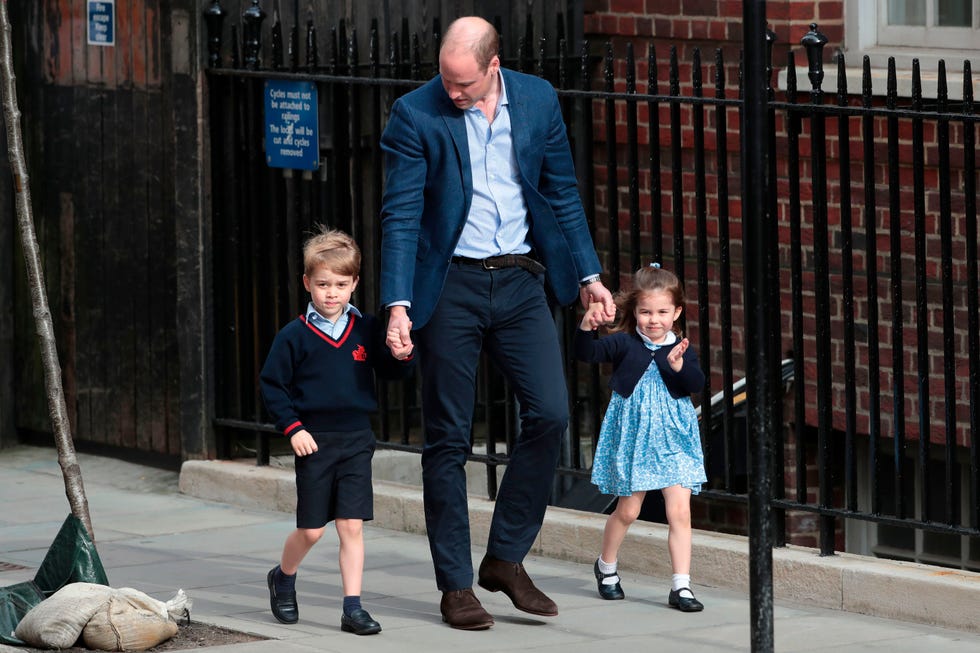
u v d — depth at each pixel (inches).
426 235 902.4
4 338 1537.9
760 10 742.5
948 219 949.2
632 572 1069.1
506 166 904.3
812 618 946.1
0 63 936.3
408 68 1401.3
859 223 1248.8
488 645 875.4
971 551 1246.3
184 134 1336.1
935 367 1203.9
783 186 1294.3
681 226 1094.4
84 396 1494.8
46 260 1509.6
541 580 1052.5
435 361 906.7
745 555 1015.0
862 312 1250.0
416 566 1094.4
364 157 1395.2
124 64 1424.7
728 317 1069.1
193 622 927.7
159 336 1419.8
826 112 995.9
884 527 1305.4
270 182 1346.0
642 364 975.6
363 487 909.8
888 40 1263.5
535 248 924.6
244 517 1268.5
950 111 1114.7
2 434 1539.1
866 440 1291.8
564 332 1158.3
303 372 904.9
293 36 1301.7
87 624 860.0
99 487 1391.5
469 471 1392.7
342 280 900.0
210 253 1348.4
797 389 1029.2
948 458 955.3
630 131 1112.8
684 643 881.5
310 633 901.8
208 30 1328.7
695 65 1066.7
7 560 1108.5
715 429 1284.4
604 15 1424.7
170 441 1419.8
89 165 1462.8
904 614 935.7
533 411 908.6
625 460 974.4
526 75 919.7
